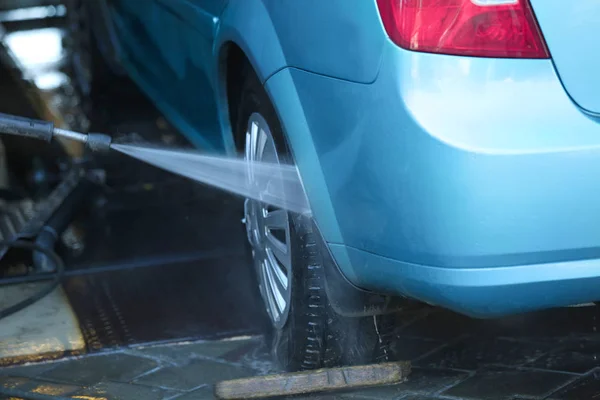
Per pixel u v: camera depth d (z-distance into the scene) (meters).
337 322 4.02
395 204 3.20
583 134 3.02
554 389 4.05
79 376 4.44
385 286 3.53
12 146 7.86
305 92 3.55
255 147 4.24
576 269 3.10
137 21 6.71
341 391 4.12
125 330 5.04
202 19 4.68
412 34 3.06
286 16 3.64
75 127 8.27
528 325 4.83
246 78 4.17
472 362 4.41
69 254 6.51
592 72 3.04
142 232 6.98
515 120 3.01
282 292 4.20
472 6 3.03
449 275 3.13
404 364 4.19
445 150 2.99
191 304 5.41
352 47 3.26
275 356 4.41
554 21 3.03
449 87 3.03
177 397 4.17
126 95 8.31
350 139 3.35
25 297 5.64
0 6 13.40
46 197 7.74
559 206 3.03
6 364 4.59
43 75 10.37
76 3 9.91
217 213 7.40
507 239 3.04
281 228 4.07
